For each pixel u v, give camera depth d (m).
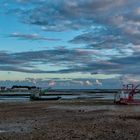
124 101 76.31
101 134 29.08
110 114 49.03
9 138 27.73
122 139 26.73
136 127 33.62
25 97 137.25
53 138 27.28
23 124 37.41
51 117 45.44
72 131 31.02
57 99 108.25
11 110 58.25
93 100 100.00
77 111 55.78
